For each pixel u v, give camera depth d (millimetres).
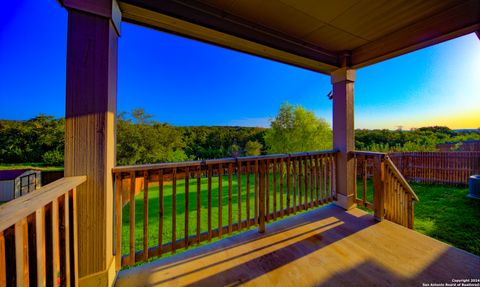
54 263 1043
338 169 3156
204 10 1947
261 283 1554
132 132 13398
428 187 6707
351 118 3088
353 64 2996
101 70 1407
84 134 1365
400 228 2439
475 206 4551
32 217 885
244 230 2465
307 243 2115
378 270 1685
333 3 1916
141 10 1686
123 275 1649
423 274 1632
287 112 12914
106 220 1418
